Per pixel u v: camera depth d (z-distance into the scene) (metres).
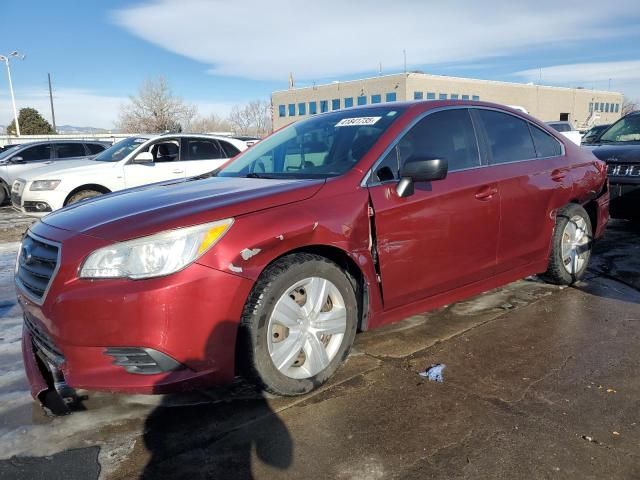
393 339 3.74
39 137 35.72
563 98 64.50
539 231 4.26
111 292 2.46
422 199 3.35
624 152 6.68
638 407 2.78
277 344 2.83
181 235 2.54
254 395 3.03
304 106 60.31
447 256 3.54
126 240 2.53
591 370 3.19
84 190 9.26
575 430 2.58
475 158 3.84
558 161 4.48
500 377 3.14
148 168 9.66
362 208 3.09
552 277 4.65
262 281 2.73
